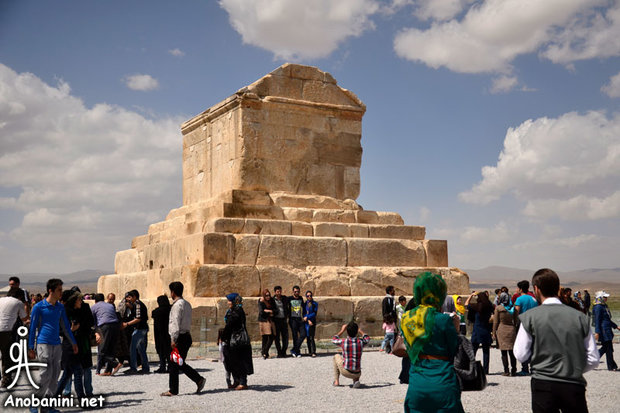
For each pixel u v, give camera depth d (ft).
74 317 35.55
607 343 48.93
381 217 78.33
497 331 46.24
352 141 80.43
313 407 34.14
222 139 77.36
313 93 78.43
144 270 79.61
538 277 20.81
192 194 84.02
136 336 48.42
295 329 58.34
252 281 64.69
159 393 39.24
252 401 36.09
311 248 69.62
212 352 58.65
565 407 19.38
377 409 33.45
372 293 70.28
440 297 20.80
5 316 40.60
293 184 75.92
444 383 19.79
